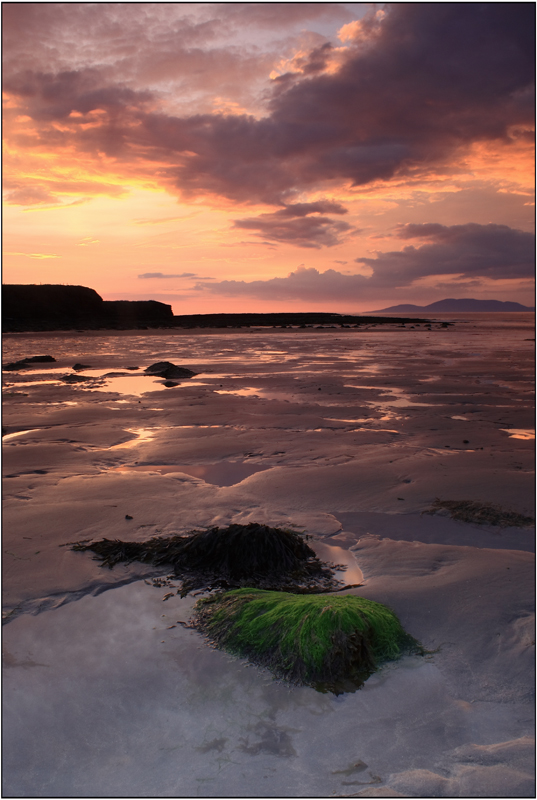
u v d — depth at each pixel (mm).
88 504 6434
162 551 5035
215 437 10047
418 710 2967
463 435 10312
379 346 39250
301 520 5980
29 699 3068
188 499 6629
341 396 15250
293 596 4023
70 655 3500
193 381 19125
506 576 4492
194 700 3055
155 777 2520
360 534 5652
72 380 19750
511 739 2729
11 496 6785
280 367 24062
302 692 3117
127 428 10992
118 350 36625
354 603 3756
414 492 6852
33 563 4863
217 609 3957
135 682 3215
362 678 3242
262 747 2693
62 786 2473
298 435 10242
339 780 2477
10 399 15258
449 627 3783
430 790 2395
